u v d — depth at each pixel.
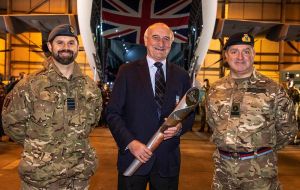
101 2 7.61
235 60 2.68
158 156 2.93
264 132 2.66
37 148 2.57
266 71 25.56
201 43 8.48
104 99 10.80
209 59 25.66
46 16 12.52
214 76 25.73
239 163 2.69
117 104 2.93
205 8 7.98
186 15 7.58
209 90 2.89
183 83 3.01
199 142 9.50
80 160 2.66
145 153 2.75
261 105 2.64
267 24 13.36
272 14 25.27
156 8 7.55
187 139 9.99
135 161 2.83
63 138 2.60
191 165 6.66
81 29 8.53
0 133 9.00
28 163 2.56
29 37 25.64
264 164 2.67
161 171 2.94
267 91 2.67
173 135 2.77
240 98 2.70
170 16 7.58
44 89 2.56
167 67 3.00
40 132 2.56
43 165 2.55
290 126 2.73
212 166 6.61
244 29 14.25
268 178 2.67
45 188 2.58
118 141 2.88
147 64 2.97
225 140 2.69
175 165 2.99
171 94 2.93
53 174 2.57
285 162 7.12
